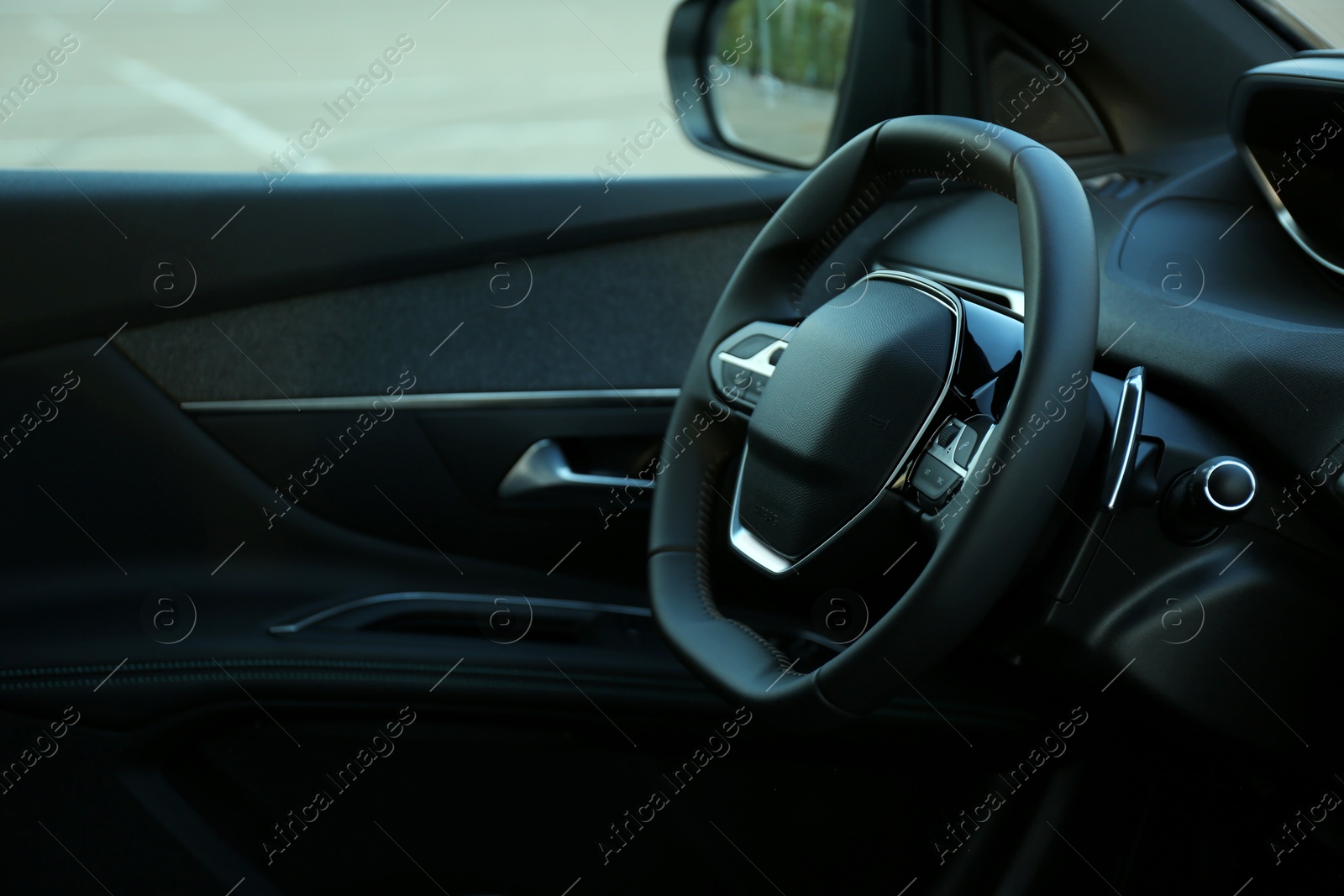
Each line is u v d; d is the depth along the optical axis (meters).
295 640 1.20
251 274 1.26
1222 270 1.08
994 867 1.12
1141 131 1.39
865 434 0.83
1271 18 1.25
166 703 1.12
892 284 0.89
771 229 1.04
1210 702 0.98
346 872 1.16
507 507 1.40
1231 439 0.95
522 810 1.19
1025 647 0.98
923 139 0.87
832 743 1.17
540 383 1.40
